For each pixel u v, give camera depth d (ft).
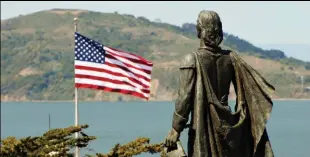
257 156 83.41
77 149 126.82
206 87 81.00
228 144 81.35
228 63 82.23
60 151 108.58
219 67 81.76
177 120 81.20
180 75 81.51
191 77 81.00
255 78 82.28
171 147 81.87
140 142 120.98
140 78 140.56
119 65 140.97
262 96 82.28
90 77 140.77
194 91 81.15
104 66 140.87
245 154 82.99
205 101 81.00
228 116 81.46
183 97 80.89
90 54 140.87
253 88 82.48
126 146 121.08
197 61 81.10
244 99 82.79
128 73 140.56
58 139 110.42
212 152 81.10
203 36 81.66
